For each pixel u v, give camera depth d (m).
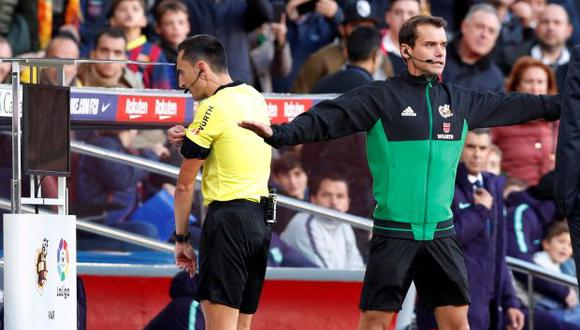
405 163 22.70
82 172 31.09
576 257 23.80
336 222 30.70
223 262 23.53
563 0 45.50
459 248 23.34
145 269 28.80
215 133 23.38
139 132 31.34
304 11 39.66
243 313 24.34
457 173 29.58
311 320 29.64
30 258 23.08
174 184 31.55
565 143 23.42
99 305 28.62
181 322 28.81
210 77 23.80
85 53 37.81
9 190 30.06
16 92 23.28
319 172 31.12
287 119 29.17
